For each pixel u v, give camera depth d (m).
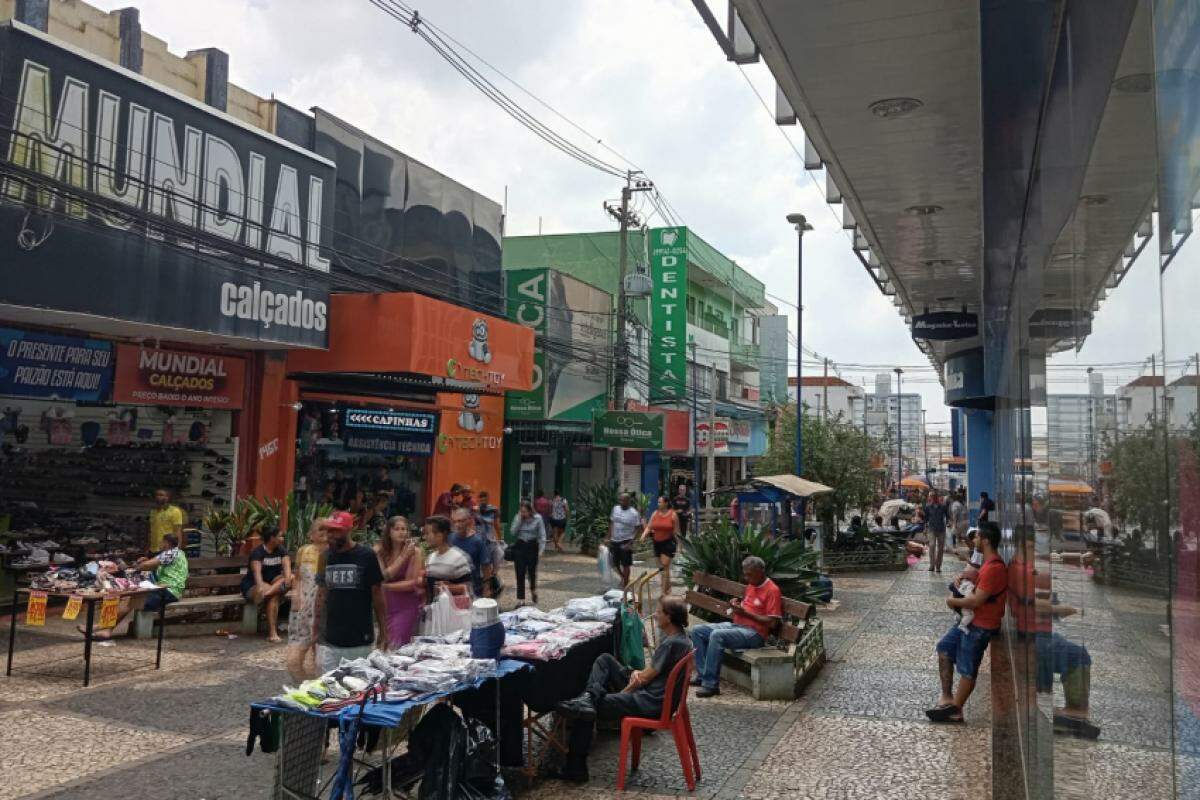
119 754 6.49
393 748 5.18
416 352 15.31
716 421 37.16
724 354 44.25
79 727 7.12
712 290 43.66
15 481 14.50
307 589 6.91
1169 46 1.35
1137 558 1.67
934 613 14.17
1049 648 3.13
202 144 12.36
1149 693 1.58
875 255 13.74
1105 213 2.05
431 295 19.12
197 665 9.35
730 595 11.02
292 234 14.02
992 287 8.66
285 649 10.23
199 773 6.11
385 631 6.80
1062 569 2.75
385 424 17.58
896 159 8.81
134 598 10.59
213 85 14.16
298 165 14.13
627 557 16.00
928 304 17.42
